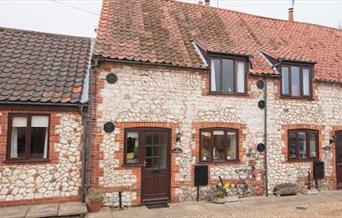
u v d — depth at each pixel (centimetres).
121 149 934
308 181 1178
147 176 968
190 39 1149
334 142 1245
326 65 1319
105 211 874
